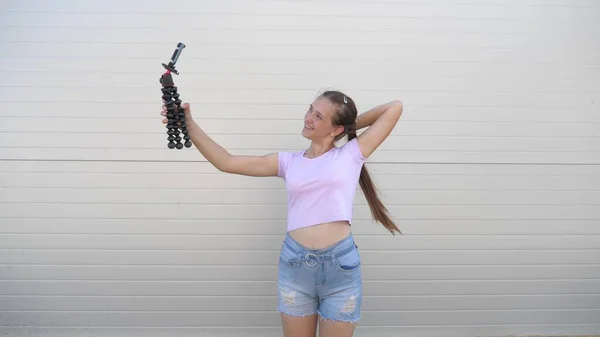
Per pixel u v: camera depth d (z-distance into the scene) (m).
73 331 3.16
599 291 3.25
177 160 3.05
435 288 3.22
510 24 3.02
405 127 3.07
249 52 2.98
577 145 3.12
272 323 3.21
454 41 3.02
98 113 2.99
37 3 2.92
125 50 2.96
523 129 3.10
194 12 2.95
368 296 3.21
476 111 3.07
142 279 3.14
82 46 2.95
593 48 3.05
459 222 3.16
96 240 3.09
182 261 3.13
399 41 3.01
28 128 2.98
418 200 3.13
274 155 2.46
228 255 3.14
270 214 3.11
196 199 3.09
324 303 2.37
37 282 3.11
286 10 2.97
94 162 3.03
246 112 3.02
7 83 2.94
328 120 2.33
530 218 3.17
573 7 3.02
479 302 3.24
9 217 3.04
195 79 2.99
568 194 3.15
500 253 3.20
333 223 2.30
